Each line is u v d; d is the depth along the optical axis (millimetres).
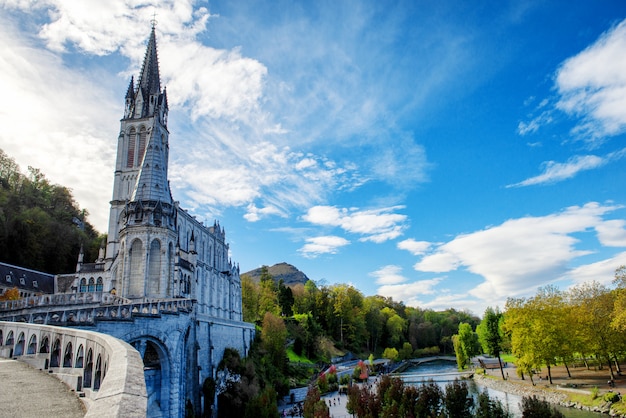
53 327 22141
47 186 182250
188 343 65250
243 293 168000
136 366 10781
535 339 93812
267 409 64875
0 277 105438
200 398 67250
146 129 123312
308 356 155500
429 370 162875
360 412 60906
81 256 120062
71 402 14102
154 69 132875
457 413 55500
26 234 132250
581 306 99312
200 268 111375
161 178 73875
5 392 15438
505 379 113000
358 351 195000
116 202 116875
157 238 68125
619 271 85500
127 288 65688
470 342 149875
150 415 43219
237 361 83625
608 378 94375
